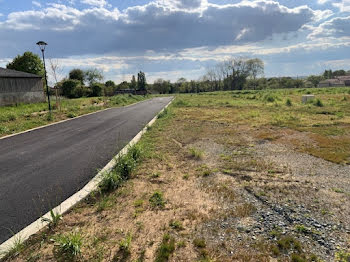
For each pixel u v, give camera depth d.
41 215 3.14
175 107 18.58
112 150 6.33
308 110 13.99
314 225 2.88
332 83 71.56
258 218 3.05
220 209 3.28
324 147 6.36
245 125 9.98
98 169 4.49
